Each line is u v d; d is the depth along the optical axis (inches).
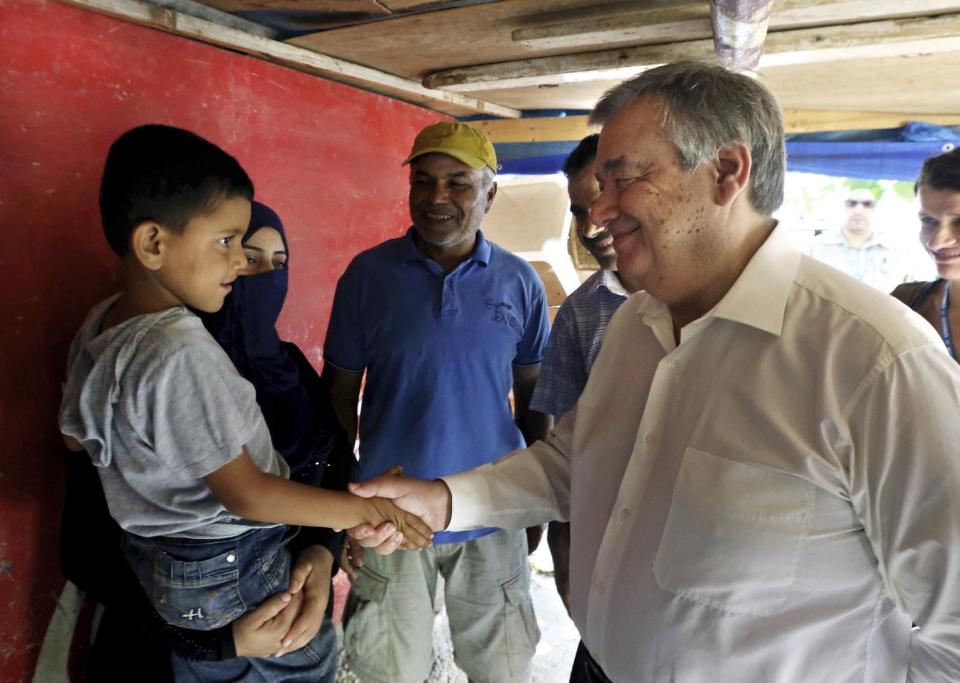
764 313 35.3
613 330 46.8
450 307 69.4
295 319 84.4
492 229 125.5
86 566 49.4
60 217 53.1
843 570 33.9
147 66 59.8
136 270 42.3
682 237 36.5
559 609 112.7
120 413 40.8
